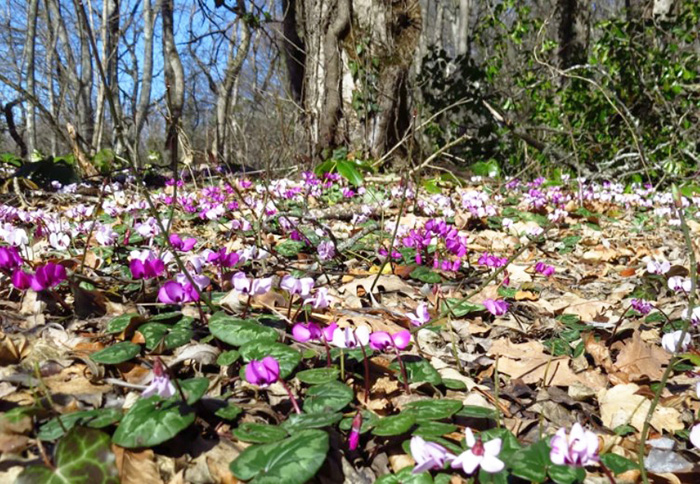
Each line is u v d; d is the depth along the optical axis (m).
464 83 2.23
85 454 0.25
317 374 0.34
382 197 1.24
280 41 2.02
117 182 1.33
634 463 0.29
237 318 0.39
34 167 1.26
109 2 3.05
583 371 0.45
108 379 0.32
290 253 0.72
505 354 0.47
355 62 1.72
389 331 0.47
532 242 0.43
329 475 0.29
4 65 3.76
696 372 0.43
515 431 0.35
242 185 1.31
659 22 2.06
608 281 0.80
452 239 0.65
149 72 3.15
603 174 1.86
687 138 1.96
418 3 1.78
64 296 0.46
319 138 1.75
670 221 1.19
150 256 0.44
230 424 0.30
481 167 1.85
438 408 0.33
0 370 0.32
